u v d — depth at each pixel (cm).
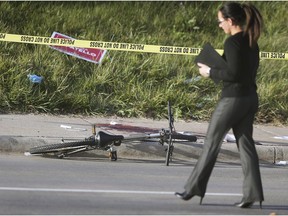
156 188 2905
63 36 4772
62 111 4225
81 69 4553
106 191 2805
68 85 4356
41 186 2820
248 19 2516
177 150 3581
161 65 4650
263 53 4481
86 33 4975
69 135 3650
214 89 4588
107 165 3316
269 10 5759
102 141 3284
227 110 2517
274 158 3703
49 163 3275
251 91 2545
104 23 5125
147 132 3844
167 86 4506
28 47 4653
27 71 4341
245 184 2597
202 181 2548
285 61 4997
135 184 2956
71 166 3238
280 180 3234
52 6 5166
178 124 4197
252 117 2580
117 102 4338
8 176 2958
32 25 4919
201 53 2597
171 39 5153
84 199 2661
